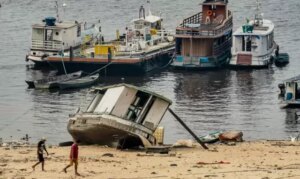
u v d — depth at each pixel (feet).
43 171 284.61
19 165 297.53
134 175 277.03
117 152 346.95
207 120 509.35
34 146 379.96
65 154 334.24
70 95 604.90
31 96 598.75
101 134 366.22
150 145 362.33
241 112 533.14
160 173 280.51
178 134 466.29
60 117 525.34
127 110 366.22
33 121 512.63
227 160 317.63
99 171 286.25
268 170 285.84
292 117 517.14
